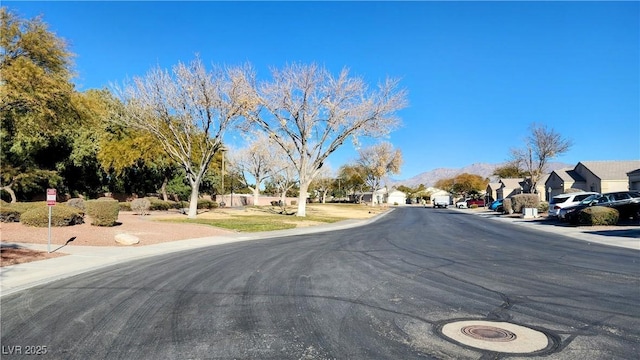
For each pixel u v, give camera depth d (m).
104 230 20.55
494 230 24.34
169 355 5.07
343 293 8.14
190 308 7.15
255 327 6.07
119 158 40.75
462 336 5.64
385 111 34.22
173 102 29.47
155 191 56.34
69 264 11.96
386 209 66.69
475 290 8.35
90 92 40.91
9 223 21.88
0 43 22.64
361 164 85.50
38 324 6.39
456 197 115.75
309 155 36.44
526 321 6.29
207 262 12.44
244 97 30.17
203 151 31.78
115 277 10.19
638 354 4.99
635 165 50.66
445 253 14.02
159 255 14.53
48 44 24.20
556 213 29.81
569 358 4.88
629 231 20.73
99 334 5.87
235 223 27.86
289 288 8.62
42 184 44.41
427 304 7.29
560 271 10.45
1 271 10.74
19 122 27.59
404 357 4.93
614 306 7.09
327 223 31.22
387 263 11.85
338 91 34.16
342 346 5.29
